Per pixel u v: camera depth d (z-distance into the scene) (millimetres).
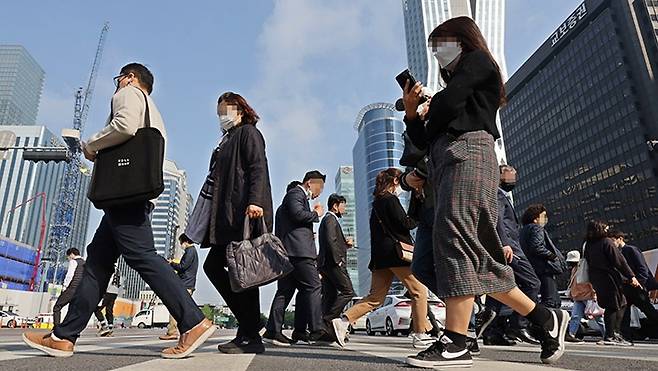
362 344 5457
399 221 4328
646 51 73062
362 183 137875
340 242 5457
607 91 77625
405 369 2145
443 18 125125
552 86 91312
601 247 6160
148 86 3197
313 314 5047
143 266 2771
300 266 5090
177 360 2539
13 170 120750
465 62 2432
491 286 2221
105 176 2791
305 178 5559
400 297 13695
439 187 2391
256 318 3146
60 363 2309
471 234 2242
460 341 2248
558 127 88750
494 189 2326
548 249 5746
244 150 3117
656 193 67438
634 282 6094
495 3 123438
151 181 2773
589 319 9234
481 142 2328
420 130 2857
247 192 3068
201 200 3293
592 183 79250
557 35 89375
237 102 3336
